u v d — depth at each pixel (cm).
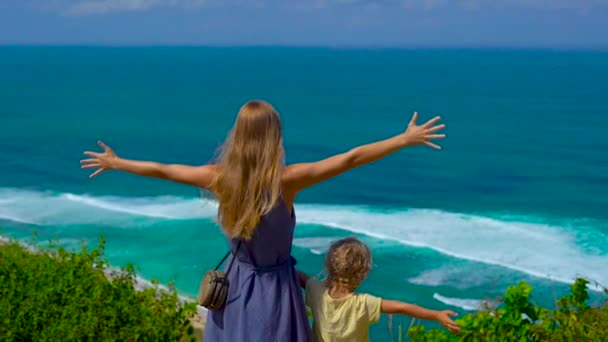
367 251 378
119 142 8488
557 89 17238
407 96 15550
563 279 3066
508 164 6925
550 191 5575
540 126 10231
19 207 4219
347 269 371
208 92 16762
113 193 4694
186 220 3812
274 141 341
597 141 8656
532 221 4394
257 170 339
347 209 4588
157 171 367
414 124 337
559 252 3538
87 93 15962
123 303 571
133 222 3794
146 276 2928
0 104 13075
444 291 2867
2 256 689
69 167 6003
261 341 357
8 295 567
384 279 3003
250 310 359
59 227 3672
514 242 3716
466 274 3072
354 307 371
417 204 4894
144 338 546
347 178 5762
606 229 4197
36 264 656
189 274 2972
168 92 16638
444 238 3747
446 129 9919
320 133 9588
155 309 592
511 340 412
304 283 394
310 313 441
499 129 9906
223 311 369
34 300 563
